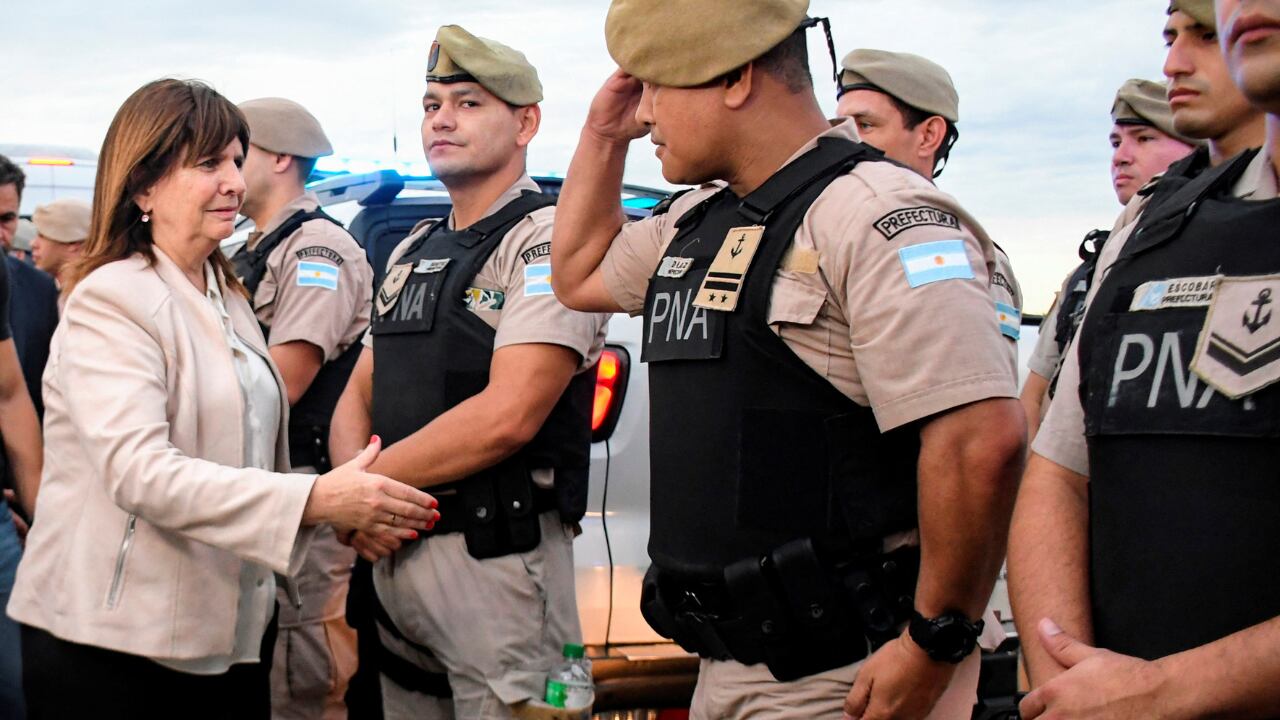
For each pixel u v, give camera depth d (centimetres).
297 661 345
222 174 231
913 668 177
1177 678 125
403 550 275
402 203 397
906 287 174
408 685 289
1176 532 132
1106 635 142
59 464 223
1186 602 131
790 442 184
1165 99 294
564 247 241
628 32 196
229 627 222
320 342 339
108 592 215
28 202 725
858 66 312
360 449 309
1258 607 126
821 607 183
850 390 183
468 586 267
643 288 230
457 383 272
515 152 290
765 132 194
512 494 266
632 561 324
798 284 183
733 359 188
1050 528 155
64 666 217
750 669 193
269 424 245
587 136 234
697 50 189
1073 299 250
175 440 221
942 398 172
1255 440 127
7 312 301
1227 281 133
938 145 316
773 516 185
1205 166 176
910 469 186
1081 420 158
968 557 175
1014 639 330
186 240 231
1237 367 129
